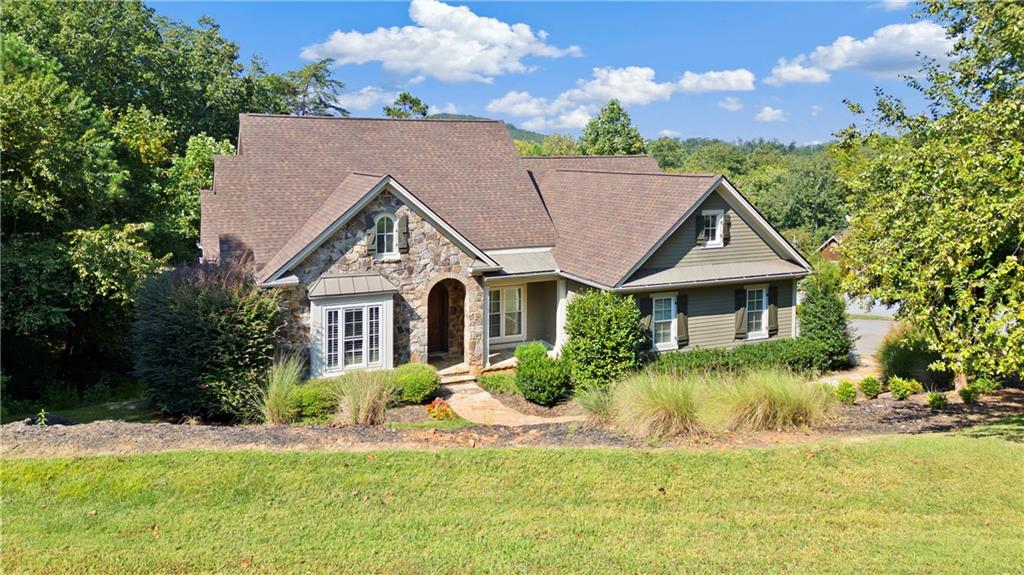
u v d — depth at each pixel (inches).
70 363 970.1
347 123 1088.8
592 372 793.6
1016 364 452.1
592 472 463.2
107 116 1266.0
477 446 516.1
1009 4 616.7
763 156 4662.9
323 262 810.2
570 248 983.6
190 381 684.1
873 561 357.4
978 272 491.8
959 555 361.7
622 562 356.2
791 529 395.5
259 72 2461.9
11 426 519.5
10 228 802.8
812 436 553.0
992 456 491.2
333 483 438.6
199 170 1382.9
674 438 534.9
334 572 342.6
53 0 1505.9
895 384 738.8
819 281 986.1
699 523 402.0
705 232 917.8
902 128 806.5
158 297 723.4
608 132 2454.5
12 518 387.5
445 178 1063.0
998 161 509.4
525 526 394.9
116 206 1103.0
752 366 866.1
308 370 806.5
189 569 343.6
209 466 449.7
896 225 599.5
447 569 346.9
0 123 743.1
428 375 781.3
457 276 884.0
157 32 1857.8
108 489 420.5
